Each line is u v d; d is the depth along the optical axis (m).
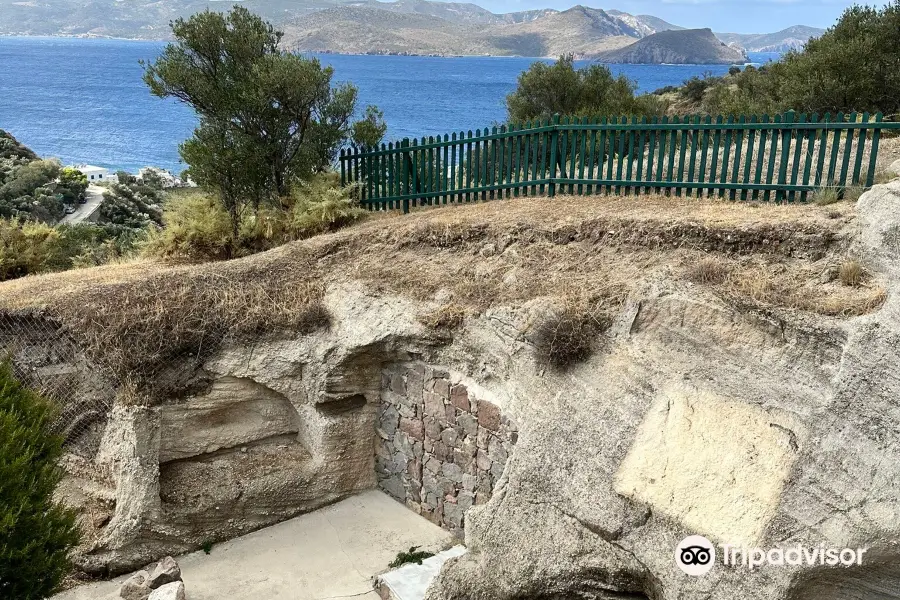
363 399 9.95
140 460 8.91
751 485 5.62
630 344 7.13
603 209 9.95
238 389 9.66
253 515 9.48
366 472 10.20
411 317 8.98
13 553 5.88
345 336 9.36
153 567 8.62
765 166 11.62
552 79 22.28
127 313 9.41
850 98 16.27
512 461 7.11
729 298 6.63
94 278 11.67
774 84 20.66
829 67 16.77
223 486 9.32
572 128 11.15
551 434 6.94
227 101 12.36
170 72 12.14
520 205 11.08
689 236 8.29
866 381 5.42
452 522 9.12
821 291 6.68
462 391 8.63
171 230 13.20
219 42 12.65
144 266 12.88
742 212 8.84
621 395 6.80
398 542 9.09
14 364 9.55
